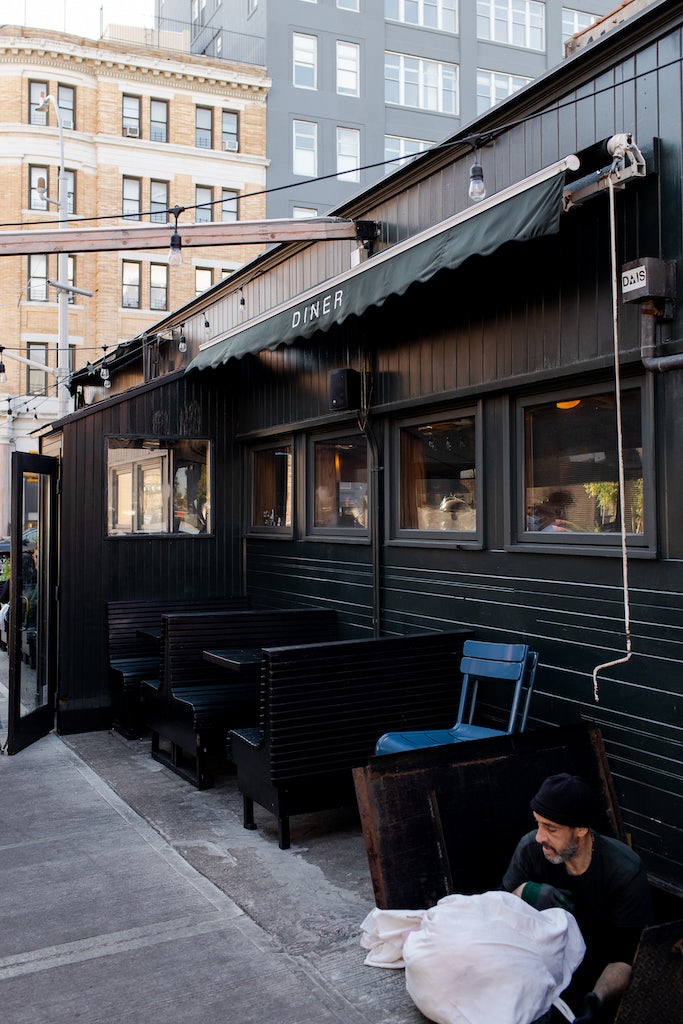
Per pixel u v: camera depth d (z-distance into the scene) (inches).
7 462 1210.6
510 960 118.2
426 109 1357.0
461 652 218.8
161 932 156.4
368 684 205.5
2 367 566.3
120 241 249.8
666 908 157.5
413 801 149.7
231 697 246.1
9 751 277.0
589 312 183.8
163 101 1243.2
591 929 126.5
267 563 331.6
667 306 165.3
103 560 318.0
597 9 1462.8
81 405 635.5
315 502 305.0
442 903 129.6
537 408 205.8
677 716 164.4
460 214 189.8
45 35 1175.6
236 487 348.2
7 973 142.6
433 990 121.5
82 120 1211.9
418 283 197.3
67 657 308.5
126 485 325.4
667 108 166.6
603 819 160.9
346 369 265.6
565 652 192.2
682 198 162.9
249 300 345.1
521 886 131.9
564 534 194.1
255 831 208.5
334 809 222.7
